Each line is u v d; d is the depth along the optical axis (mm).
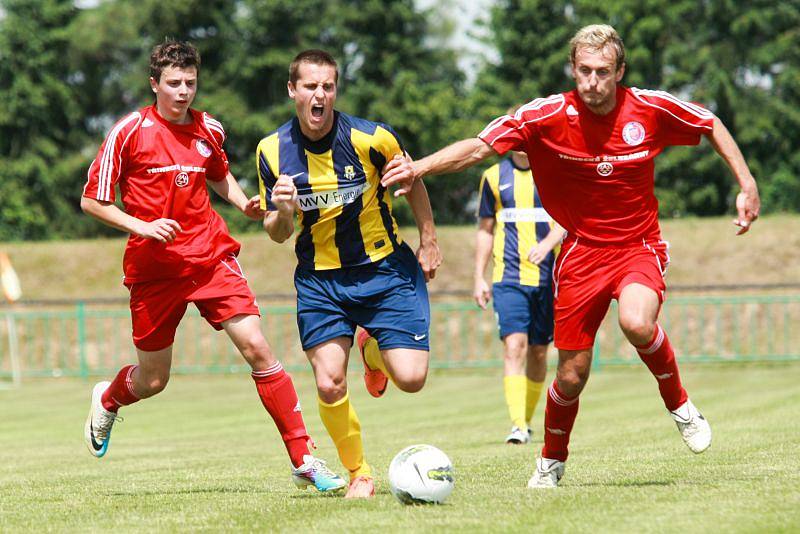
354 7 125250
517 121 16188
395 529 12633
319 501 15672
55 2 135500
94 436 19672
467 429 31375
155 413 42594
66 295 72875
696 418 17094
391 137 16641
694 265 69062
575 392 16797
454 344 65812
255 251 75000
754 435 24406
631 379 52688
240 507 15188
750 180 16062
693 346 64500
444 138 117438
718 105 118250
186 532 13094
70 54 143250
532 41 115500
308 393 50562
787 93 119875
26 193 128250
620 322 15852
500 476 18609
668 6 118188
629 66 115000
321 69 15930
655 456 20938
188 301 17875
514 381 27375
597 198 16391
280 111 119875
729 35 123250
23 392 55719
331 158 16453
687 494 14641
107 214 17203
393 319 16750
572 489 16031
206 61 126875
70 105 135750
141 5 136250
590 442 25188
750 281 66875
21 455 27047
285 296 59844
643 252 16484
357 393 50375
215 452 26672
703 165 112875
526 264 28047
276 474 20672
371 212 16766
